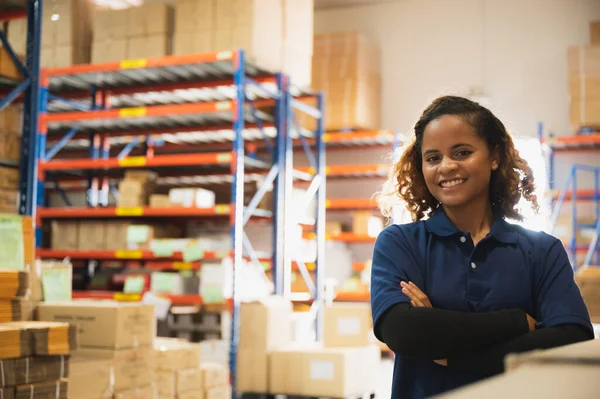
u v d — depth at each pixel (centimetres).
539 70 1005
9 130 437
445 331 159
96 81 713
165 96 734
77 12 711
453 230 172
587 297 430
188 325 655
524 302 169
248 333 563
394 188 196
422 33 1064
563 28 998
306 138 950
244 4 638
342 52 991
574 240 890
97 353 370
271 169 663
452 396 59
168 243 666
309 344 582
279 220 666
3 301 311
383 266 176
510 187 181
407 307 165
